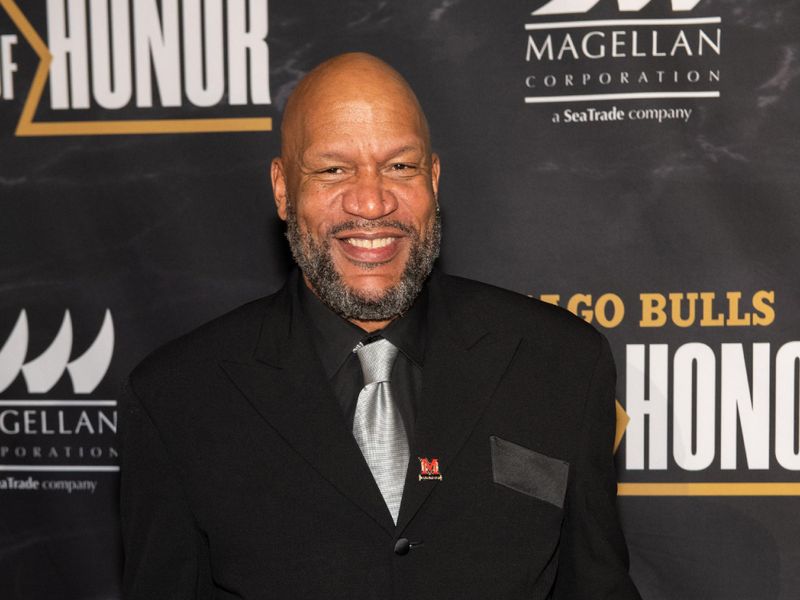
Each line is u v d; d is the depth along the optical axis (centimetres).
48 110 193
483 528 114
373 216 112
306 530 112
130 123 193
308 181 117
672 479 190
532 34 187
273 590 111
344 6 189
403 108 116
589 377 124
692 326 188
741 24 184
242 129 192
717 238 186
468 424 117
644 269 188
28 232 195
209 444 117
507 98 188
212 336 126
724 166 185
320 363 120
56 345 196
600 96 186
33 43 193
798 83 183
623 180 187
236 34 191
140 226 194
